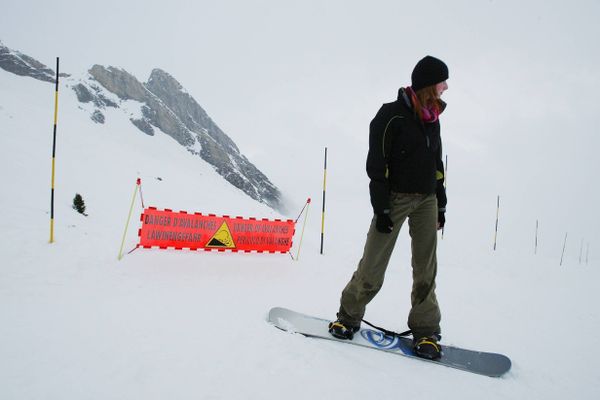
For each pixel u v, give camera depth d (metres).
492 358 2.69
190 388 1.84
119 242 5.45
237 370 2.06
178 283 4.02
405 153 2.52
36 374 1.82
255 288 4.19
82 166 15.37
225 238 5.64
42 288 3.39
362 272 2.67
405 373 2.32
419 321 2.68
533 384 2.48
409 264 8.02
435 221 2.68
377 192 2.46
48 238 5.00
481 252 10.42
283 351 2.37
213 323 2.75
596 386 2.58
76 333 2.34
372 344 2.71
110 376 1.87
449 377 2.36
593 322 4.58
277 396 1.85
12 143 13.78
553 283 7.79
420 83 2.50
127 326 2.53
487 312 4.54
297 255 6.54
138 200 12.80
